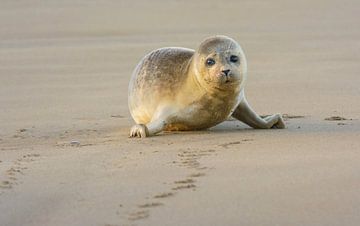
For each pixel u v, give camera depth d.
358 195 21.50
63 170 25.44
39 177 24.78
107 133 32.28
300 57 54.00
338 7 81.94
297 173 23.56
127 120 35.66
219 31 69.75
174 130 31.47
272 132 30.42
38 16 81.81
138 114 32.16
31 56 57.94
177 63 31.31
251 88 43.03
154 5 88.31
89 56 57.22
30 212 21.64
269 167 24.36
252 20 76.25
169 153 26.97
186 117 30.66
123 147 28.48
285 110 36.72
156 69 31.53
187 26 73.50
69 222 20.69
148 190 22.70
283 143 27.83
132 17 80.00
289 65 50.88
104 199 22.20
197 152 26.89
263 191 22.11
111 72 50.31
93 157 27.05
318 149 26.56
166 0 91.69
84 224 20.45
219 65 29.17
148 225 20.12
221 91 29.73
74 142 30.27
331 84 43.38
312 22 73.31
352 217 20.06
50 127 34.47
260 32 68.19
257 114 33.34
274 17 77.56
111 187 23.22
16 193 23.27
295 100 39.22
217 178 23.50
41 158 27.50
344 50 56.44
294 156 25.66
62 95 42.91
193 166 24.95
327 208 20.69
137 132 30.36
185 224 20.05
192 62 30.30
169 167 24.98
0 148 29.95
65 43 64.81
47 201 22.41
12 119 36.75
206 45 29.64
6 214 21.59
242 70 29.61
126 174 24.48
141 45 62.34
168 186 22.97
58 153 28.19
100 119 36.09
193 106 30.47
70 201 22.27
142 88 31.66
